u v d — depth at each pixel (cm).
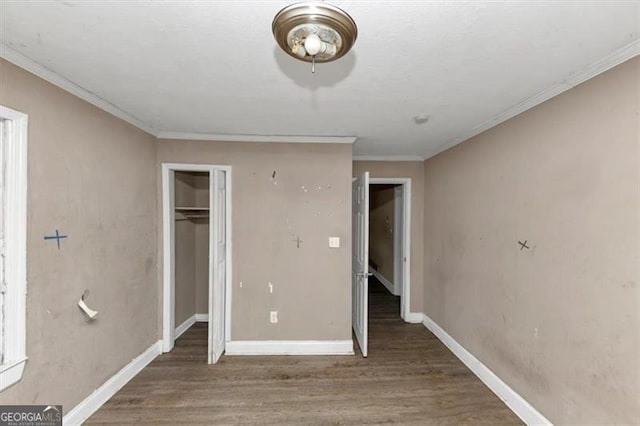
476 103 220
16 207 162
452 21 127
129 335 261
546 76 177
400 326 398
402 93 204
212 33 138
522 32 135
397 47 148
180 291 359
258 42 146
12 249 162
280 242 312
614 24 129
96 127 220
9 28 136
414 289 412
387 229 614
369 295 555
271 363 292
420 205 413
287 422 211
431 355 314
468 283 295
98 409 221
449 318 334
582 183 174
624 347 150
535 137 210
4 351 161
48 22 131
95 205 220
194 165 307
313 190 314
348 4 117
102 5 120
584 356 171
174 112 244
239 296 310
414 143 338
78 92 200
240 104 225
